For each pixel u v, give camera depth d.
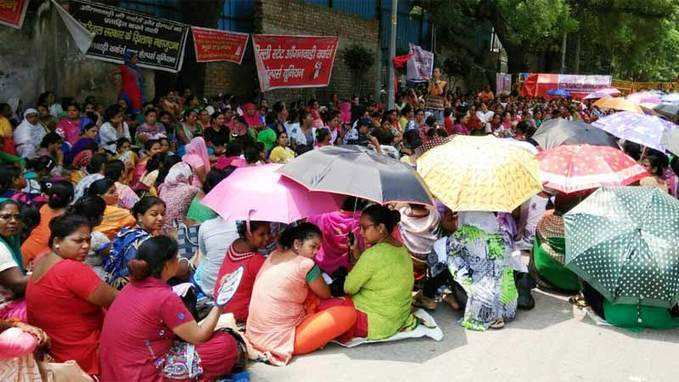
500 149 4.89
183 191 5.65
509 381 3.98
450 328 4.82
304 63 12.85
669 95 11.77
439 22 21.75
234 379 3.81
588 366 4.21
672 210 4.73
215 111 10.76
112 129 8.68
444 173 4.79
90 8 9.42
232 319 4.02
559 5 20.30
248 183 4.35
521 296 5.23
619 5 24.92
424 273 5.48
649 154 7.85
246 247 4.60
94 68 10.36
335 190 4.09
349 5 18.61
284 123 11.24
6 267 3.68
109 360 3.35
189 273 5.00
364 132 10.30
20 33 9.05
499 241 4.86
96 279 3.53
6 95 9.00
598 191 5.05
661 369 4.19
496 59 28.38
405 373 4.05
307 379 3.94
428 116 13.34
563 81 21.88
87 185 5.82
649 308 4.77
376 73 19.56
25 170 6.74
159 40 10.48
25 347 3.05
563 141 7.59
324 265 5.16
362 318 4.44
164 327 3.39
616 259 4.58
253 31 14.23
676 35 34.22
